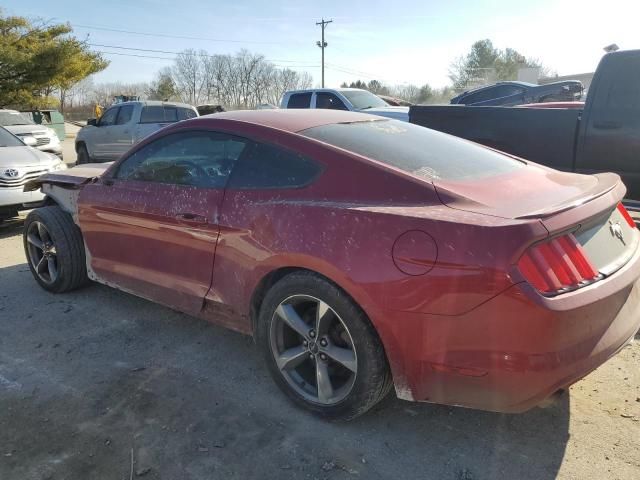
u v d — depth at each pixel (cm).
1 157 708
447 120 639
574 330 218
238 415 285
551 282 215
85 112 7181
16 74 3000
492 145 615
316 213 261
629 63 525
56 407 293
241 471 242
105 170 425
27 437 267
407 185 253
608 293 227
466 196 246
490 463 247
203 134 330
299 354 282
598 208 241
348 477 239
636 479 233
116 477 239
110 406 294
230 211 298
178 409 290
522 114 590
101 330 390
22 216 806
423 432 270
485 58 6950
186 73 8175
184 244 328
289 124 309
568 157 573
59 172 458
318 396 275
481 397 228
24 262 559
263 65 8138
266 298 285
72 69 3130
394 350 240
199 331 388
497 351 217
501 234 214
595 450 253
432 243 225
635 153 529
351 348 260
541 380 215
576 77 4325
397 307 233
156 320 407
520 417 280
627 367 327
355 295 243
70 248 437
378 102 1168
